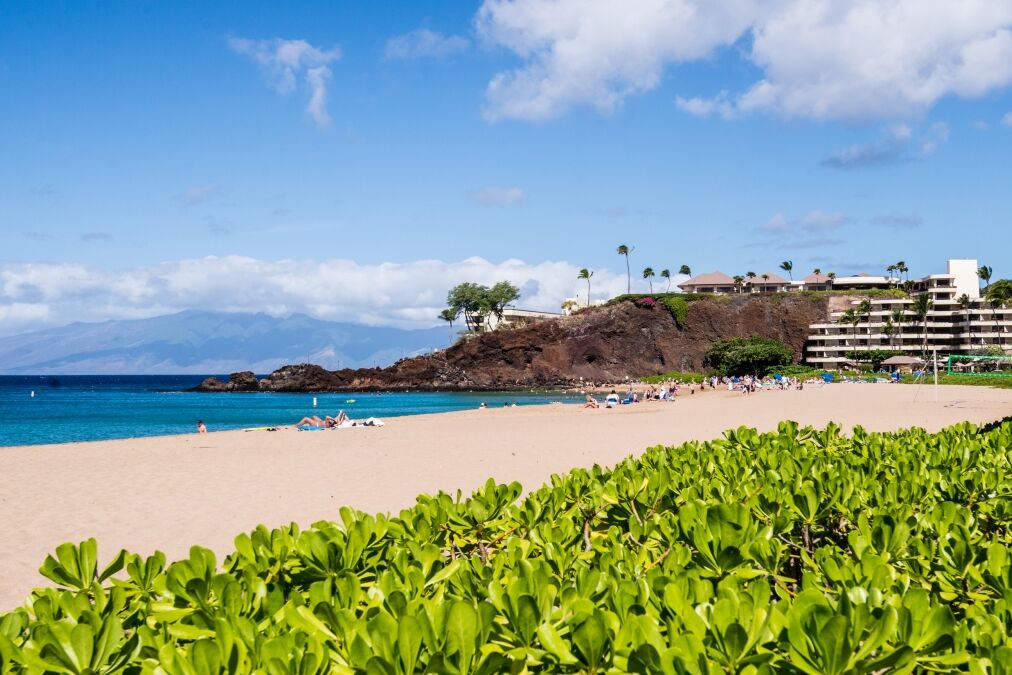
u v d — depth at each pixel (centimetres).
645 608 296
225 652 258
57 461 2331
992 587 353
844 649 236
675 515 500
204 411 7331
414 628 250
